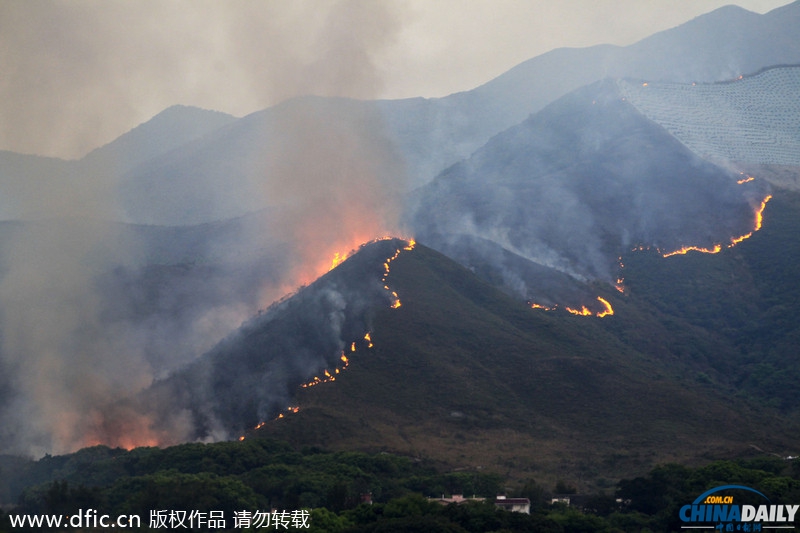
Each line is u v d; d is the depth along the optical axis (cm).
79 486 16338
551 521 15150
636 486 17650
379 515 15512
